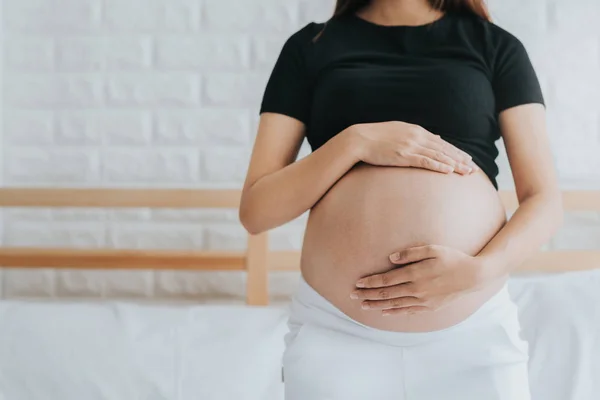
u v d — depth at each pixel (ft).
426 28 3.46
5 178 6.55
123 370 5.01
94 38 6.55
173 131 6.51
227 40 6.51
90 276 6.48
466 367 2.93
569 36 6.36
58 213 6.50
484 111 3.28
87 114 6.53
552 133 6.35
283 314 5.43
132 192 6.07
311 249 3.19
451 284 2.81
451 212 3.03
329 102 3.34
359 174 3.15
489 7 6.38
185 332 5.23
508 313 3.08
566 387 4.77
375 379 2.98
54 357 5.07
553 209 3.07
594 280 5.38
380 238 3.00
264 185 3.17
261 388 4.99
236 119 6.50
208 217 6.46
